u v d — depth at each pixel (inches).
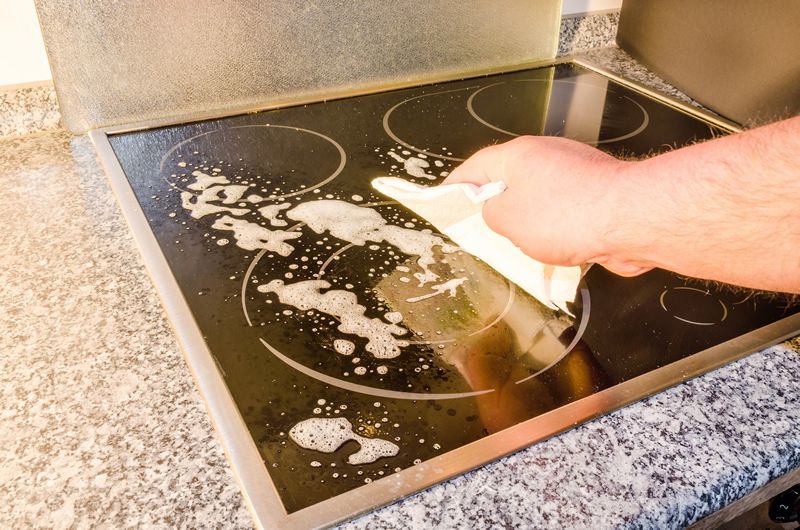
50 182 27.0
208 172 28.1
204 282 21.6
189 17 30.7
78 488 14.8
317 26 33.8
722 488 15.5
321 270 22.4
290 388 17.8
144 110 31.8
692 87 37.3
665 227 15.1
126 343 18.9
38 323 19.5
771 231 13.9
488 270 22.8
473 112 34.6
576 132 33.0
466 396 17.7
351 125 32.8
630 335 20.3
